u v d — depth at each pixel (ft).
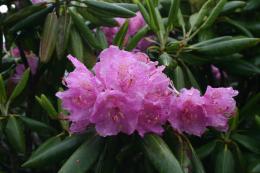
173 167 2.07
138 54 2.18
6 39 3.19
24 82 2.63
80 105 2.11
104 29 3.25
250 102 2.67
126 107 2.04
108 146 2.25
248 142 2.56
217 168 2.47
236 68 2.84
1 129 2.63
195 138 2.64
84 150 2.21
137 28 3.16
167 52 2.75
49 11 2.93
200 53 2.66
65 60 3.00
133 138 2.25
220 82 3.25
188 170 2.25
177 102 2.14
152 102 2.07
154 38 3.06
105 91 2.00
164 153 2.12
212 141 2.56
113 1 3.16
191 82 2.73
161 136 2.32
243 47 2.56
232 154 2.53
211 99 2.19
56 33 2.81
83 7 2.89
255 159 2.53
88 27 2.97
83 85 2.08
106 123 2.08
